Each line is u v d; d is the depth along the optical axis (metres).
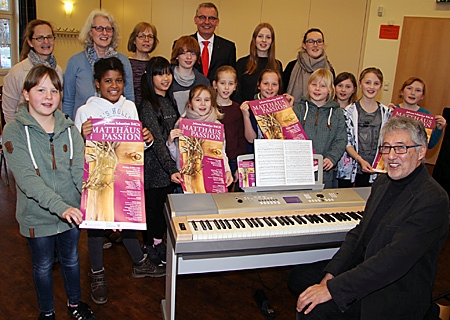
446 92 5.82
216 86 2.75
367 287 1.50
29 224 1.83
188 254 1.73
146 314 2.29
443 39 5.66
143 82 2.57
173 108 2.66
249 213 1.95
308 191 2.19
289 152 2.14
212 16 3.37
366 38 5.92
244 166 2.16
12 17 6.50
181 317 2.28
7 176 4.44
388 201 1.69
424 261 1.55
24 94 1.78
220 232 1.75
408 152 1.56
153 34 3.28
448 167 3.43
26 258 2.80
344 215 2.03
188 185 2.11
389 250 1.49
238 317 2.32
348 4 5.84
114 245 3.07
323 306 1.68
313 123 2.66
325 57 3.28
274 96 2.57
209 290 2.58
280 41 6.20
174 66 2.82
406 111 2.78
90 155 1.87
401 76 5.95
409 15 5.73
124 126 1.94
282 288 2.65
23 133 1.76
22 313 2.22
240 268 2.21
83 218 1.75
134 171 1.89
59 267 2.68
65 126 1.85
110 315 2.26
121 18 6.93
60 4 6.48
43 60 2.74
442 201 1.51
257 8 6.16
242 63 3.36
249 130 2.70
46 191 1.71
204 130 2.23
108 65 2.23
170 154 2.51
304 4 5.98
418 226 1.48
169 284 2.04
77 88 2.61
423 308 1.57
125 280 2.61
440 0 5.55
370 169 2.66
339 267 1.78
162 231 2.76
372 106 2.89
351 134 2.82
